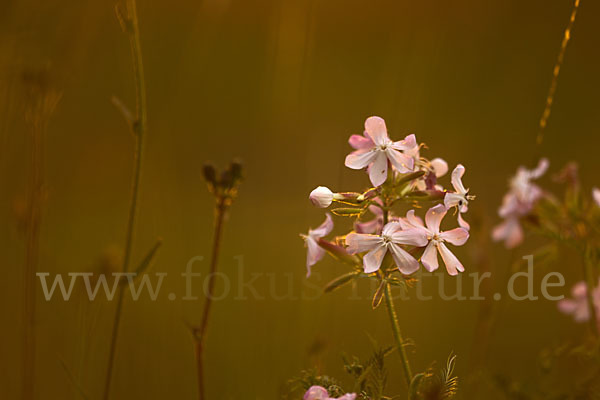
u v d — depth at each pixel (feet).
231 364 4.92
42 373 4.88
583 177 8.44
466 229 4.24
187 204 7.16
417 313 5.41
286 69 6.01
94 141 7.45
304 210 7.30
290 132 7.11
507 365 5.08
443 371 4.24
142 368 4.96
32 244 4.66
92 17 5.26
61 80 4.68
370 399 4.25
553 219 4.69
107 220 6.49
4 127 4.94
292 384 4.56
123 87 7.77
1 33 4.91
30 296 4.66
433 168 4.29
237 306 5.10
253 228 6.87
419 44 8.13
